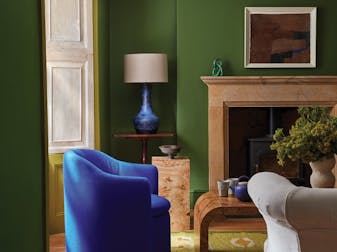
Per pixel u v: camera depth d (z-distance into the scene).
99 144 5.13
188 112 5.66
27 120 2.93
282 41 5.63
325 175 3.48
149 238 3.56
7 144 2.55
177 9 5.64
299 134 3.38
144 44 5.81
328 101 5.55
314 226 2.10
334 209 2.04
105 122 5.51
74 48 4.88
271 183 2.29
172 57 5.85
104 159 4.18
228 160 5.61
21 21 2.82
